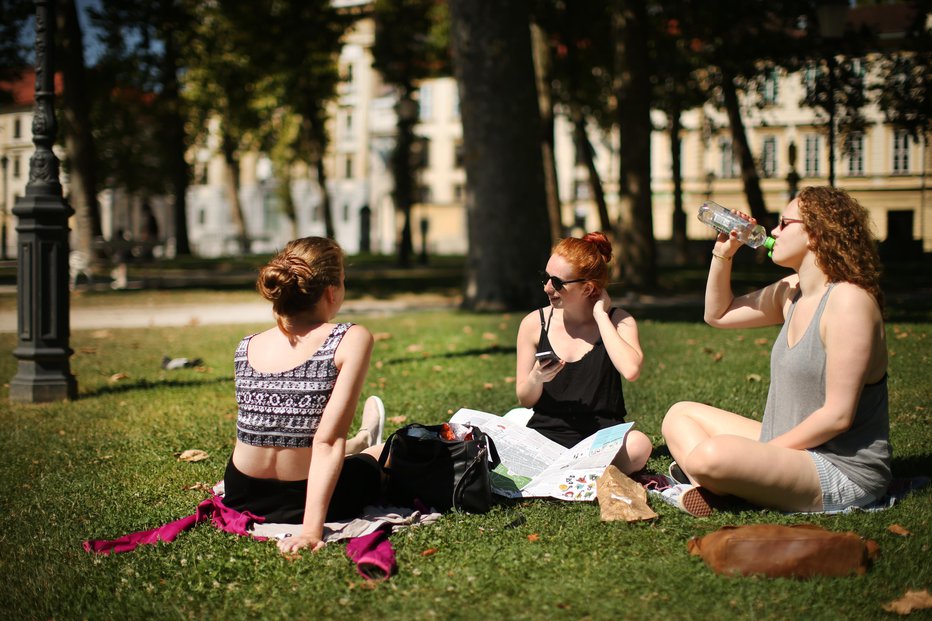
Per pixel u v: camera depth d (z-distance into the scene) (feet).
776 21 62.18
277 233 233.76
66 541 11.85
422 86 220.84
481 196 45.80
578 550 10.66
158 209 238.48
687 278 74.13
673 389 22.04
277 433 11.41
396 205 105.70
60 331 23.22
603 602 9.16
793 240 11.39
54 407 22.00
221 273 88.12
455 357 29.48
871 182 159.84
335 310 11.78
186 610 9.43
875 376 11.23
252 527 11.75
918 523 11.06
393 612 9.11
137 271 86.99
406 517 12.16
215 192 237.04
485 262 46.19
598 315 13.67
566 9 72.90
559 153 192.44
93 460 16.43
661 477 13.50
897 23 133.59
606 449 12.80
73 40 75.51
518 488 13.08
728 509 11.87
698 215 12.82
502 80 44.50
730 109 80.84
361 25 220.23
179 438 18.20
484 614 8.98
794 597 9.10
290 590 9.78
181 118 120.37
